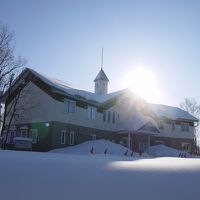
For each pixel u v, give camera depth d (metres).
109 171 6.32
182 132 46.38
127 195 4.48
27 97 32.41
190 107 66.75
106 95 39.00
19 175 5.39
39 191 4.43
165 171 6.64
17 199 4.03
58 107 29.22
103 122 35.44
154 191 4.78
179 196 4.62
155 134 38.22
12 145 26.17
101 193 4.51
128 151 30.36
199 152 55.44
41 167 6.45
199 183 5.53
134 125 35.72
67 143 29.92
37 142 29.78
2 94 31.91
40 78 30.53
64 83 35.09
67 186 4.79
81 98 31.41
